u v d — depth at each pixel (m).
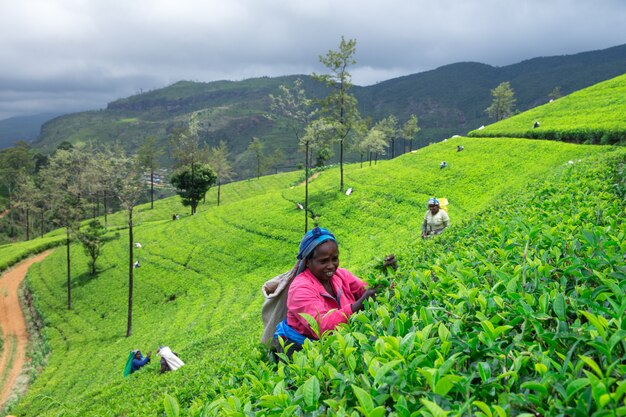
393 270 4.55
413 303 3.37
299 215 48.47
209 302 37.19
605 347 1.76
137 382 15.69
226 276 42.41
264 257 43.31
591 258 3.04
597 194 6.79
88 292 49.00
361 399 1.71
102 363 31.38
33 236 110.00
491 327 2.20
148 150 108.12
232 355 9.73
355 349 2.43
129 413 11.16
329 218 44.88
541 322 2.41
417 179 45.47
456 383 1.84
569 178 10.57
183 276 45.19
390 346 2.23
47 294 51.56
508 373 1.83
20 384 32.09
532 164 38.06
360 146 91.19
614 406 1.44
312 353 2.72
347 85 51.28
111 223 89.62
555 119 47.44
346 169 77.50
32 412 25.95
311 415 2.07
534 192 9.62
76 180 68.19
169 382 12.55
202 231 55.91
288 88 54.22
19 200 98.81
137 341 33.91
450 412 1.70
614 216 4.72
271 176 120.44
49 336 40.97
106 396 15.52
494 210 9.31
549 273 3.02
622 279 2.63
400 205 41.69
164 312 39.09
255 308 31.97
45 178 89.75
